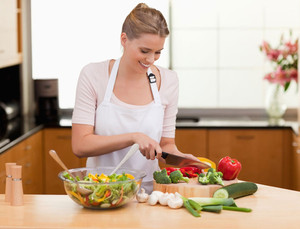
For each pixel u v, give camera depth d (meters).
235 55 5.02
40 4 4.98
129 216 1.93
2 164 3.46
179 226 1.83
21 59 4.84
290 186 4.54
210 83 5.06
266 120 4.78
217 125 4.52
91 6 4.95
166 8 4.97
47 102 4.90
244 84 5.05
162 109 2.49
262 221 1.88
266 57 4.66
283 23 4.96
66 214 1.96
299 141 4.07
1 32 4.21
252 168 4.56
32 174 4.23
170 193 2.11
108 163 2.47
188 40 5.01
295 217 1.93
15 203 2.06
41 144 4.54
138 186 2.03
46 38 5.01
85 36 4.98
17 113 4.91
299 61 4.27
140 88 2.45
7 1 4.36
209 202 2.02
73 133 2.41
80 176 2.14
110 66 2.46
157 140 2.50
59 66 5.04
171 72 2.55
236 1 4.95
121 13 4.95
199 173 2.31
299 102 4.13
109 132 2.44
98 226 1.83
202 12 4.97
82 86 2.42
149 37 2.14
